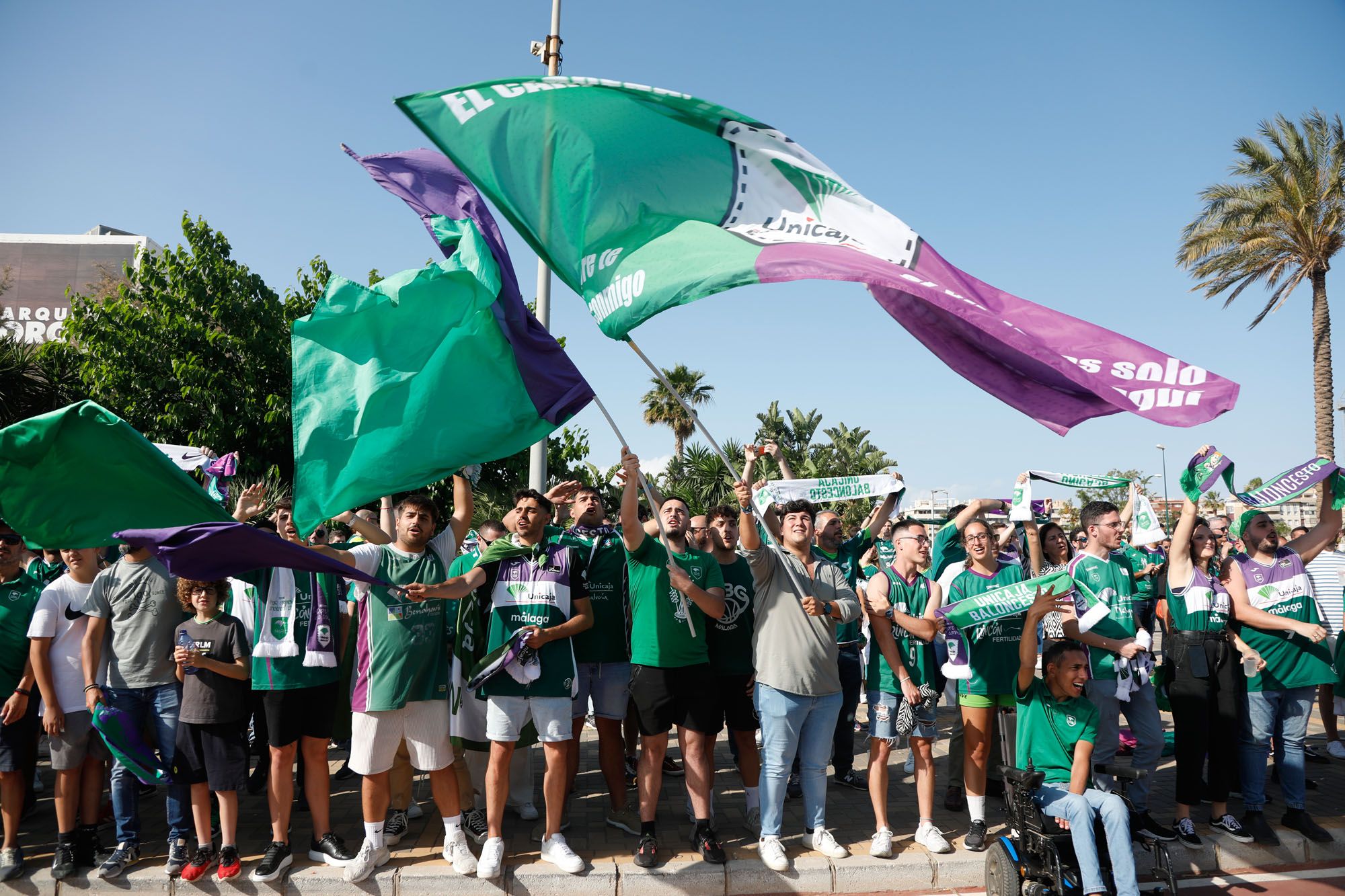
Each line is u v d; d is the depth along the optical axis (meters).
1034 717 4.84
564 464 25.91
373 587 4.94
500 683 5.00
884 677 5.48
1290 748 5.68
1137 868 5.30
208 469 5.92
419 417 4.34
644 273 4.43
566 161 4.54
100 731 4.82
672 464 41.22
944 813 6.16
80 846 5.12
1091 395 4.23
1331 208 21.89
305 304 24.95
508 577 5.22
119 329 22.19
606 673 5.86
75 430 4.10
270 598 5.07
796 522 5.41
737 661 5.84
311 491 4.01
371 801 4.92
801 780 5.57
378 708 4.80
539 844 5.40
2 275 41.09
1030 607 4.90
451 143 4.36
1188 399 3.70
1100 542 5.73
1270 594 5.79
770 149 4.63
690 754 5.25
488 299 4.62
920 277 3.95
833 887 5.05
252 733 7.66
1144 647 5.49
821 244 4.34
